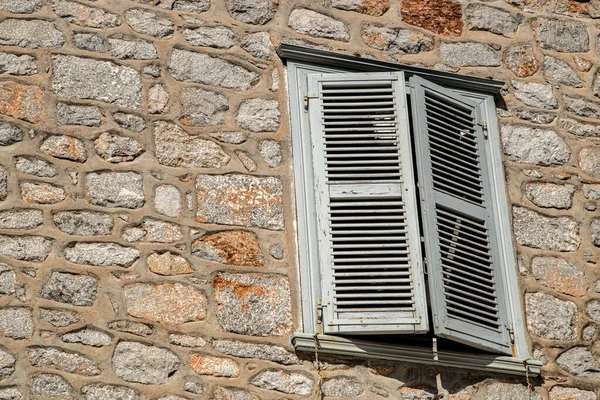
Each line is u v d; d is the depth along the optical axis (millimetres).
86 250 7820
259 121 8602
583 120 9516
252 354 7840
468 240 8625
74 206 7926
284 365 7879
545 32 9750
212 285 7961
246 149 8469
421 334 8234
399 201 8461
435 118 8922
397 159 8594
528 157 9211
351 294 8125
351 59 8914
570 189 9203
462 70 9367
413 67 9062
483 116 9234
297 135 8594
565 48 9750
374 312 8070
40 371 7410
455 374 8266
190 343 7750
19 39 8328
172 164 8258
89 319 7629
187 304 7855
